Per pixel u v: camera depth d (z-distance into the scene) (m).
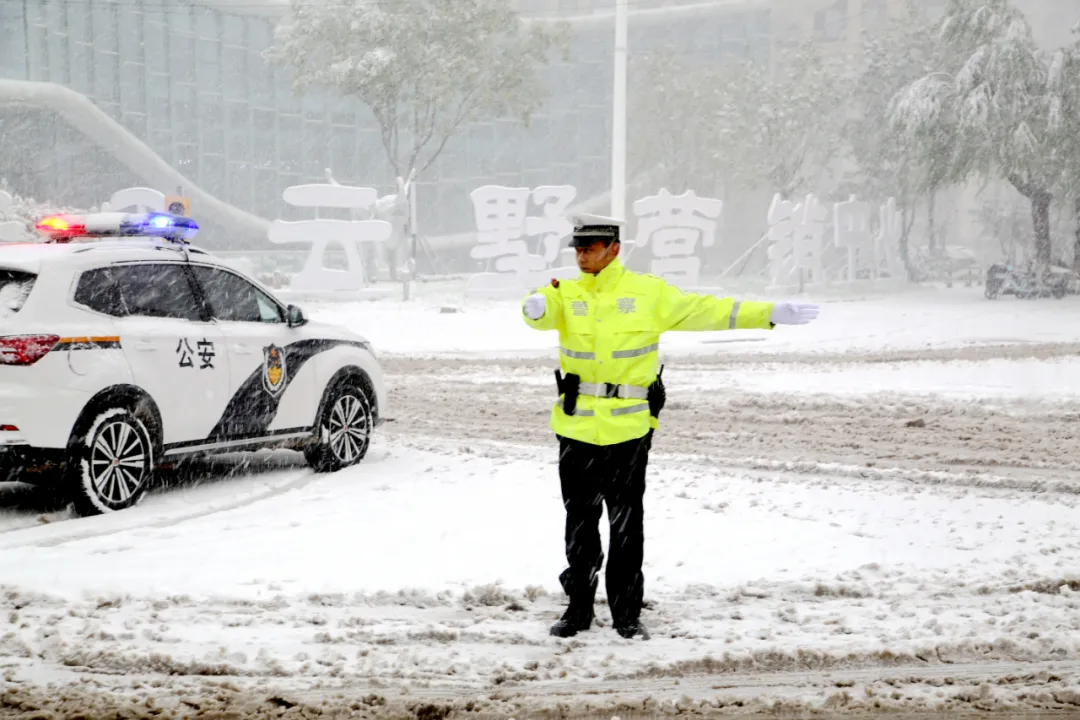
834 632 6.76
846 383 20.31
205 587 7.84
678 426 15.67
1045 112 50.72
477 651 6.48
